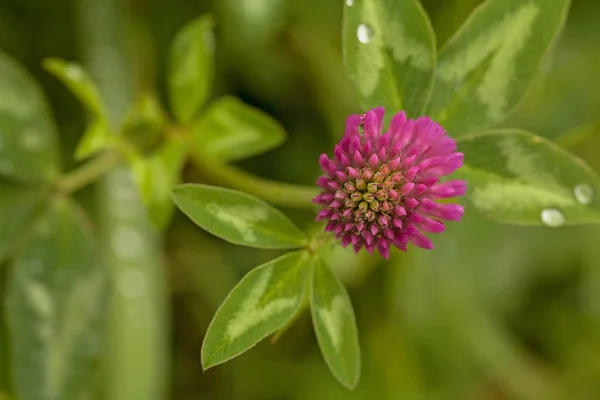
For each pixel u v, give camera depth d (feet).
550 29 1.20
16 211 1.37
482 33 1.21
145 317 1.55
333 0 1.57
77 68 1.35
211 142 1.37
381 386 1.62
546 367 1.69
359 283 1.60
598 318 1.65
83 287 1.40
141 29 1.58
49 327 1.39
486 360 1.64
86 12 1.57
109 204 1.56
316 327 1.18
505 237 1.61
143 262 1.56
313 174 1.62
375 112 1.15
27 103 1.38
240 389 1.61
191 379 1.62
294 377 1.61
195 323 1.63
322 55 1.58
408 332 1.63
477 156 1.21
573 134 1.39
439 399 1.63
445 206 1.14
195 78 1.37
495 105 1.22
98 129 1.35
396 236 1.15
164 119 1.38
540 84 1.56
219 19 1.56
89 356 1.40
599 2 1.58
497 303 1.64
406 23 1.20
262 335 1.15
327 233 1.19
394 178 1.14
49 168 1.38
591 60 1.58
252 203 1.18
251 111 1.36
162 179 1.35
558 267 1.65
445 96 1.22
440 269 1.60
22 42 1.58
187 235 1.60
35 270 1.38
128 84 1.57
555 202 1.20
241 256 1.62
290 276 1.18
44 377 1.39
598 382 1.66
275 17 1.54
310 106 1.62
